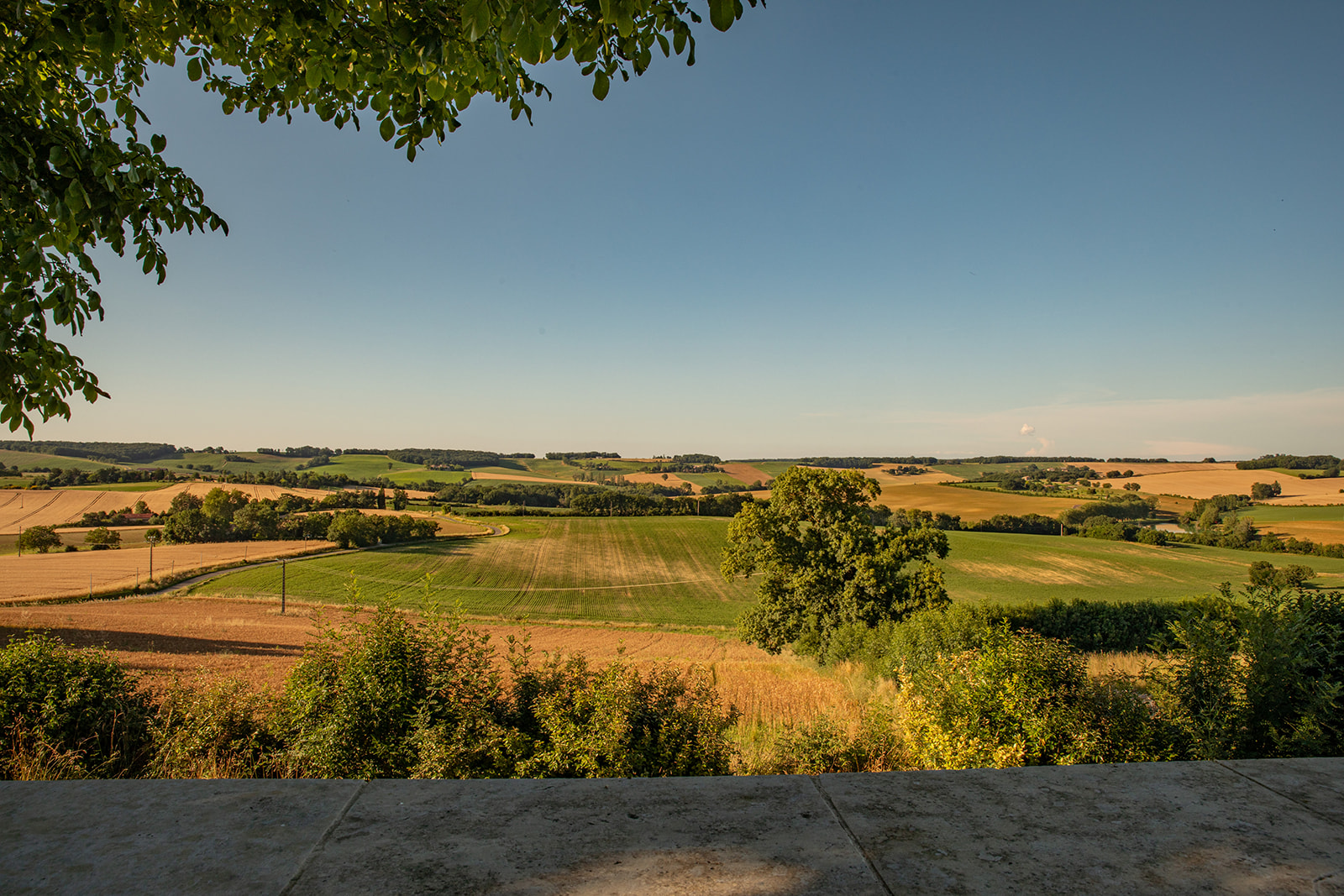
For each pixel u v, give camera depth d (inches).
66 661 285.6
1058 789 69.7
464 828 58.6
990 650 267.9
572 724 277.9
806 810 63.9
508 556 2738.7
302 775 263.7
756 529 1128.8
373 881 49.3
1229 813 64.6
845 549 1063.0
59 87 169.5
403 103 152.9
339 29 137.5
